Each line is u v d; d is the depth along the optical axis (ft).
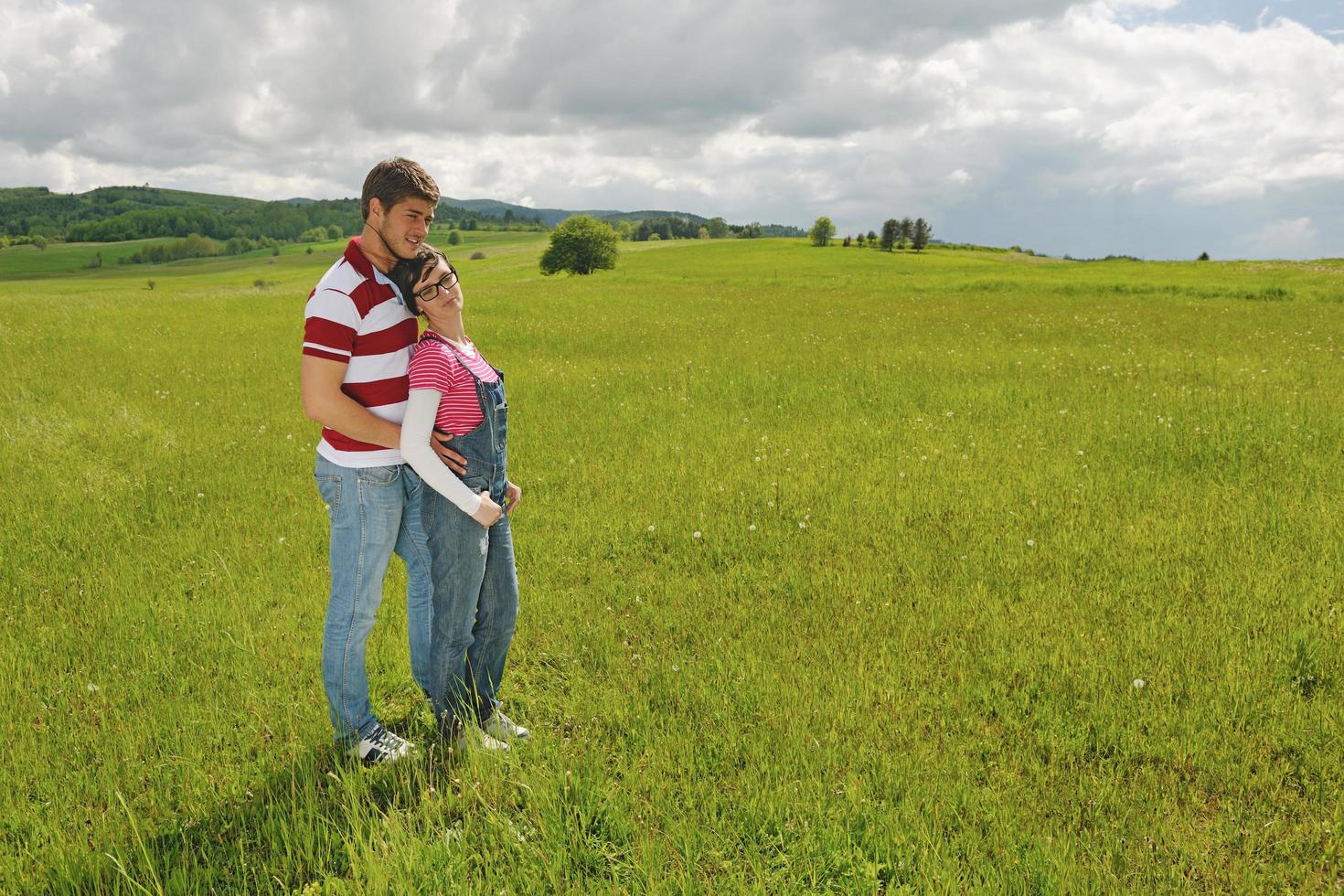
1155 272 155.43
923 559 16.35
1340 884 8.16
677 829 8.86
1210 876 8.31
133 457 24.16
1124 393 31.19
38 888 8.11
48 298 81.46
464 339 10.31
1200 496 19.56
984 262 259.39
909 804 9.24
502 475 10.39
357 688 10.54
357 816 8.90
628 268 245.86
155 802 9.58
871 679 12.07
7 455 23.73
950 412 27.96
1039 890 8.06
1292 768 9.89
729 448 24.72
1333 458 21.99
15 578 15.52
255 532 18.16
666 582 15.65
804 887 8.21
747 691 11.63
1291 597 14.03
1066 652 12.51
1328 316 63.52
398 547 10.83
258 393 33.55
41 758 10.18
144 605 14.34
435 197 9.34
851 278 127.34
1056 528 17.66
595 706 11.50
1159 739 10.46
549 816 9.04
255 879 8.37
